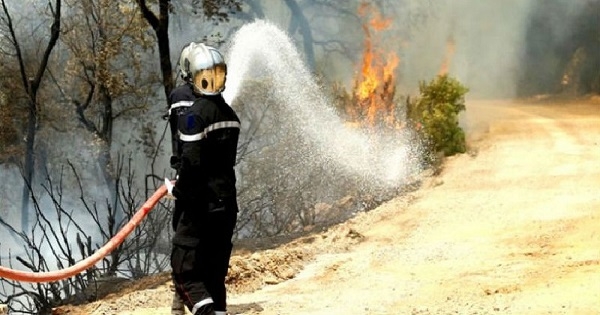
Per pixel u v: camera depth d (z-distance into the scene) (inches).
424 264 358.3
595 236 383.6
